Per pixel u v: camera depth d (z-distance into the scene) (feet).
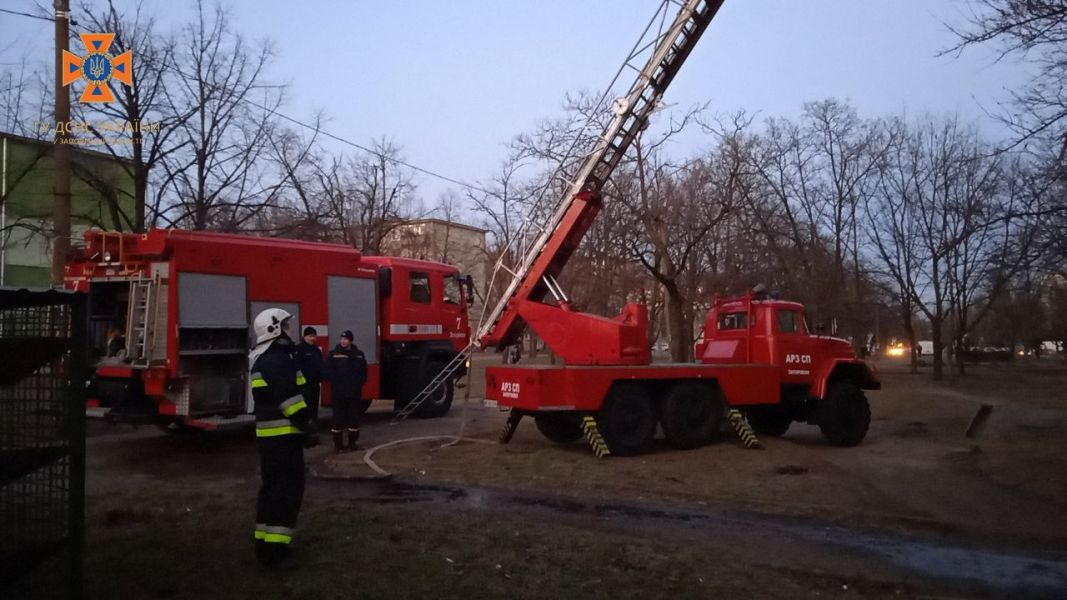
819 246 100.07
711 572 19.25
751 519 25.71
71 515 14.71
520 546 20.59
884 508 27.43
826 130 102.94
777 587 18.34
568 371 36.81
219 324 39.29
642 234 65.92
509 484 30.89
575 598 16.67
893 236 111.24
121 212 58.13
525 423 52.08
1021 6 31.76
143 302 37.91
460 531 21.91
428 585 17.04
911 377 121.29
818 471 34.40
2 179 72.74
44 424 14.46
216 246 39.52
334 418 38.75
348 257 47.75
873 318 175.94
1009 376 127.54
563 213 40.81
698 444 40.42
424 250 105.09
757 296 44.73
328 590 16.51
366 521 22.68
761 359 43.14
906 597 18.01
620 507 27.22
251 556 18.86
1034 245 34.37
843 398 44.32
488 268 106.32
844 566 20.49
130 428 47.88
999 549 22.48
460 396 80.02
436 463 35.14
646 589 17.54
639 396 38.47
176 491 28.78
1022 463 36.35
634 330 38.81
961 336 124.67
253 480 31.76
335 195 82.48
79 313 14.75
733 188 67.56
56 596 14.88
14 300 13.62
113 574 17.28
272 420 18.13
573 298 85.61
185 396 37.63
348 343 39.27
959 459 38.68
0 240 73.51
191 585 16.66
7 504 14.26
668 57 40.11
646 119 40.52
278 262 42.80
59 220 37.63
